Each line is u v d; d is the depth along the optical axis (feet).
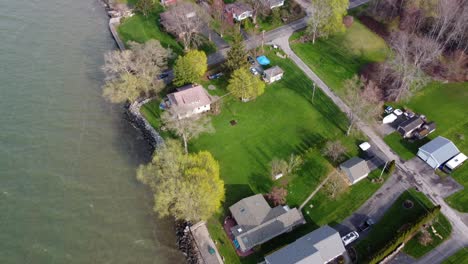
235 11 452.35
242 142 326.44
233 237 263.08
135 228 276.62
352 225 267.59
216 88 374.43
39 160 315.78
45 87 377.50
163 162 274.36
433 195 284.61
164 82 380.78
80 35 447.83
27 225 274.36
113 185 302.86
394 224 266.98
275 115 349.82
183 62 355.36
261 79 384.88
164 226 278.26
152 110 356.79
